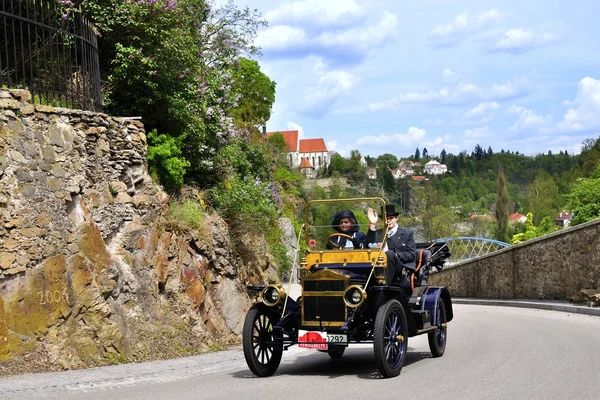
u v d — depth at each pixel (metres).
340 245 9.59
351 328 8.77
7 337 9.21
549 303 22.78
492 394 6.96
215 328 14.26
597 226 22.08
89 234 10.90
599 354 9.90
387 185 180.62
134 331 11.32
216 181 17.70
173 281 13.00
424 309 10.21
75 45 12.22
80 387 7.88
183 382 8.45
